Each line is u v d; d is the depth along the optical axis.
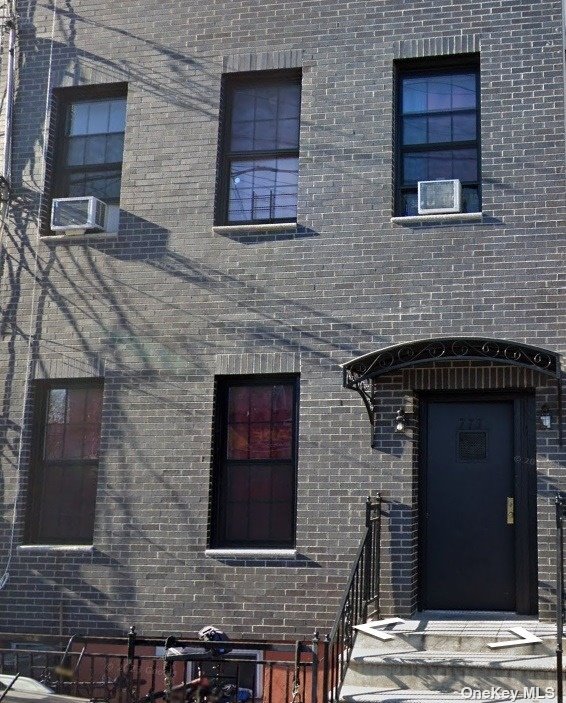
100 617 9.68
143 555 9.72
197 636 9.40
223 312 10.01
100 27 11.05
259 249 10.05
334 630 7.40
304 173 10.10
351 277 9.75
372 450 9.37
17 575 9.97
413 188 10.05
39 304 10.53
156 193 10.46
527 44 9.84
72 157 11.08
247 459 9.88
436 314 9.46
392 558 9.10
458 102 10.14
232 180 10.55
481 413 9.59
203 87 10.60
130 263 10.37
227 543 9.76
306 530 9.37
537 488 8.94
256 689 9.21
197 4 10.80
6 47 11.27
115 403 10.10
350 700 7.34
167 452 9.88
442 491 9.52
